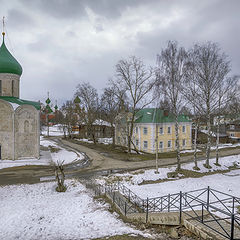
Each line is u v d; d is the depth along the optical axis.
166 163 29.36
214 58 23.53
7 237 9.72
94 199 15.20
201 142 52.16
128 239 8.28
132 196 15.62
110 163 29.30
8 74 32.16
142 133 40.25
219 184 20.47
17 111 29.27
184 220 8.90
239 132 57.97
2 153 28.91
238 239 6.40
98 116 52.12
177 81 23.67
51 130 88.31
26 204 14.52
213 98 25.66
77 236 9.20
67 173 23.86
